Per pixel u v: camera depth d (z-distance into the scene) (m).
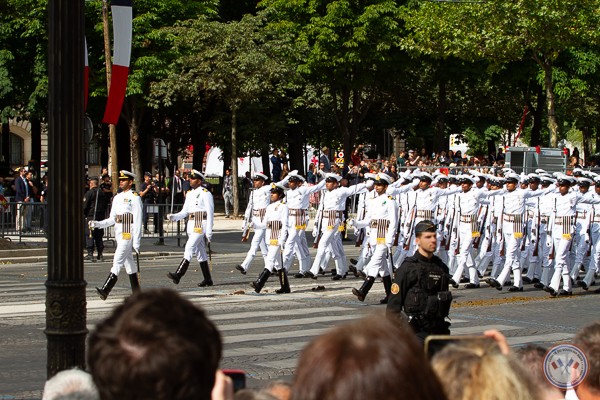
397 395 3.26
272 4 57.78
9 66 53.50
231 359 16.05
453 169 44.81
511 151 43.53
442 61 59.62
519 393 4.17
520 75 58.06
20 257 35.38
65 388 5.15
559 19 39.97
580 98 63.78
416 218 28.88
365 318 3.49
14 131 91.06
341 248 29.03
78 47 9.11
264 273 25.41
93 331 4.14
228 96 54.38
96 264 33.94
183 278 29.02
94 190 34.94
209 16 55.59
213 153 82.38
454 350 4.36
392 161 47.09
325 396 3.28
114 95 25.78
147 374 3.82
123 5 25.58
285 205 25.44
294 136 67.31
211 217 26.20
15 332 18.92
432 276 12.81
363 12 56.03
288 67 53.28
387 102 71.31
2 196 44.69
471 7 42.41
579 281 28.64
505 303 24.61
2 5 52.78
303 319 20.69
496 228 28.50
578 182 27.83
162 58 52.28
